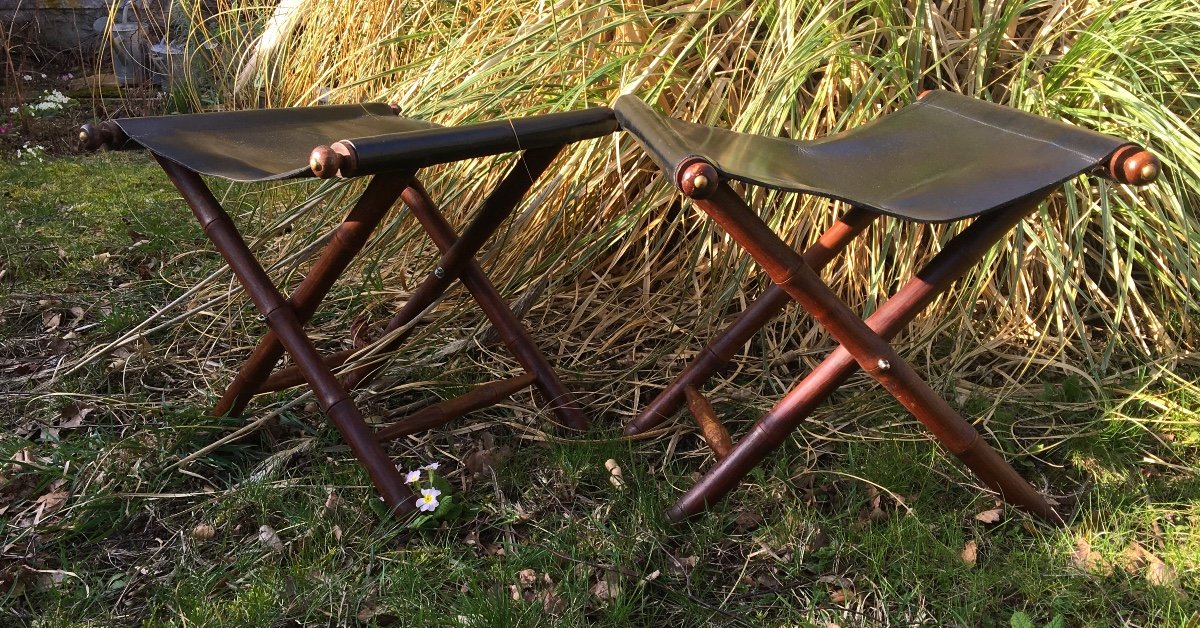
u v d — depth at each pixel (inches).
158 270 99.7
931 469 64.5
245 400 68.6
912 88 77.6
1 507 62.8
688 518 60.0
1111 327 77.5
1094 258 83.3
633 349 81.1
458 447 69.3
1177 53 80.8
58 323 88.2
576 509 62.5
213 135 58.4
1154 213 79.4
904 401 54.7
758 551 58.1
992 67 83.4
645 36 85.5
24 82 174.2
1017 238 73.5
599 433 70.5
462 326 84.7
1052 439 69.1
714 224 81.0
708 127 58.0
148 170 131.5
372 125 64.9
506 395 70.1
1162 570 55.3
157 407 73.0
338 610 52.7
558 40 77.0
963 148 53.6
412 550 57.9
